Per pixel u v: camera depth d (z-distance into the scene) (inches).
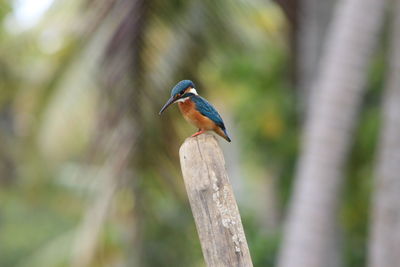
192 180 232.4
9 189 992.2
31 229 1200.2
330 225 446.0
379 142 563.2
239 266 224.7
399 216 436.5
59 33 583.8
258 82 691.4
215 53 531.5
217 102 796.0
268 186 742.5
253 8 546.6
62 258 898.1
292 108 652.7
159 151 501.0
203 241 230.4
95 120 527.5
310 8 602.9
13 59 724.7
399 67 442.0
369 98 629.0
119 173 497.0
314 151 446.9
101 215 504.4
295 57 657.0
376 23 438.9
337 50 444.1
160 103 491.5
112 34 477.7
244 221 756.0
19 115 713.6
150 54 486.6
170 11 488.7
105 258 547.2
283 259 462.0
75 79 507.2
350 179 641.0
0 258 1187.3
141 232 547.5
